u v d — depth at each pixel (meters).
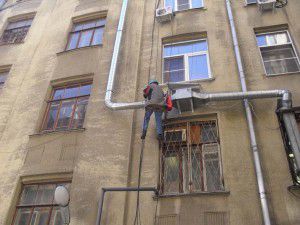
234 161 7.97
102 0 14.07
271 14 11.16
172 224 7.41
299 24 10.60
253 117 8.61
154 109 8.47
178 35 11.46
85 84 11.29
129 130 9.22
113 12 13.27
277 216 6.99
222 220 7.21
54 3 15.33
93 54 11.75
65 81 11.45
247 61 9.94
